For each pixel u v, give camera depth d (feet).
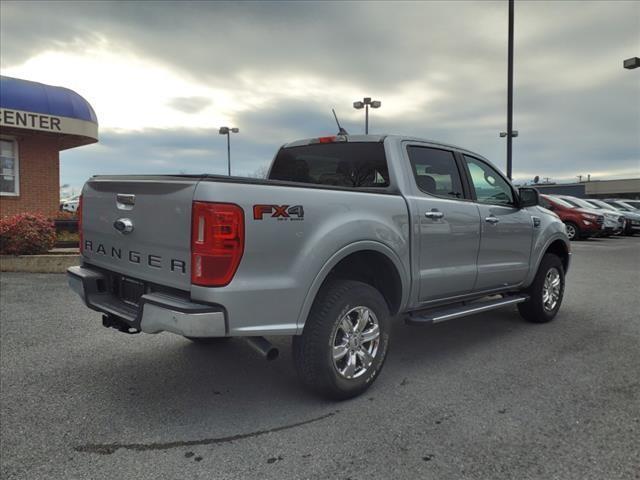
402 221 13.30
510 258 17.57
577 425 10.93
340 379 11.84
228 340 17.02
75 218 47.96
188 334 9.80
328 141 15.83
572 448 9.96
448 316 14.58
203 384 13.24
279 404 12.01
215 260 9.86
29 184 48.16
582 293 26.20
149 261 11.28
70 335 17.52
